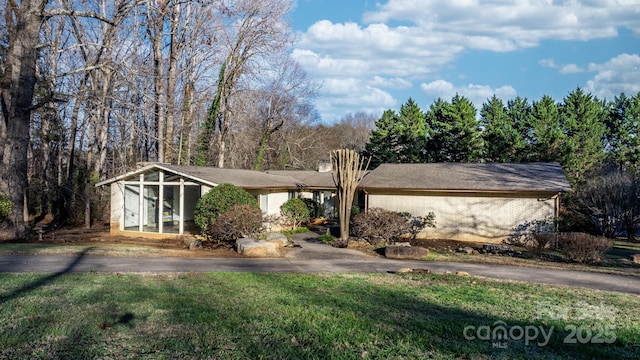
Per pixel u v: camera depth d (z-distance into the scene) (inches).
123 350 199.6
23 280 362.9
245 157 1621.6
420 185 896.3
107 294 316.8
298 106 1755.7
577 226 1051.3
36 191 1249.4
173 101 1111.0
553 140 1390.3
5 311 258.7
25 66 713.0
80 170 1167.6
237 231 682.2
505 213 848.9
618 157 1695.4
